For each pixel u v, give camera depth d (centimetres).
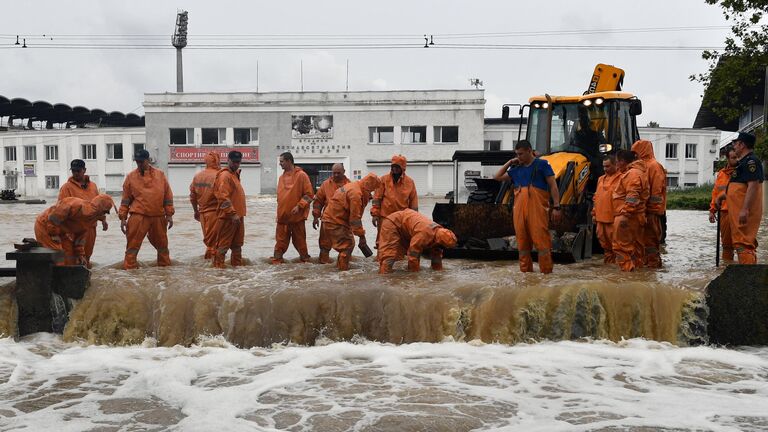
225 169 969
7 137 5531
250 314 716
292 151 4656
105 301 739
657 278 767
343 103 4619
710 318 696
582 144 1138
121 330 726
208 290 751
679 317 693
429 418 484
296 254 1167
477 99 4559
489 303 701
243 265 984
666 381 573
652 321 696
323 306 718
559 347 673
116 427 478
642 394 536
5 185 5584
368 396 533
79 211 873
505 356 642
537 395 534
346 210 909
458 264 959
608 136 1114
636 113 1143
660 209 869
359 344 695
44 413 507
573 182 1048
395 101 4594
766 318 694
